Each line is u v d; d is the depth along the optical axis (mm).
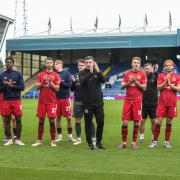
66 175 7582
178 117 24188
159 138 13930
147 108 12781
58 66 12656
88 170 8070
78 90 12320
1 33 44844
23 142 12492
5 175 7551
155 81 12773
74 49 58562
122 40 56156
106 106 35562
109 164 8734
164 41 54875
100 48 56906
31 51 60625
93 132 12094
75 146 11586
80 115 12367
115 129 17062
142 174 7719
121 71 60188
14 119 12352
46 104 11617
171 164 8781
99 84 11078
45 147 11281
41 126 11672
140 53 61500
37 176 7500
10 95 11734
